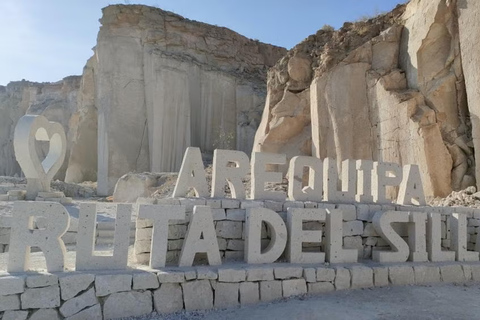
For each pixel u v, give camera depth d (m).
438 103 13.33
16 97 46.97
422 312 5.83
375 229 7.92
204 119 30.72
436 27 13.59
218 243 6.89
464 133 12.94
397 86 14.64
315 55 19.23
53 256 5.44
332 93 16.17
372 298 6.43
